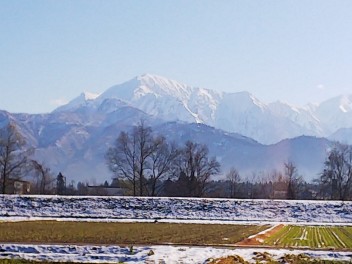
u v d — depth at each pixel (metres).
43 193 163.88
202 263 48.78
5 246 54.62
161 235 69.25
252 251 54.84
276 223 97.94
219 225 89.94
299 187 169.62
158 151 155.75
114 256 51.47
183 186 154.12
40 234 66.56
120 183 161.88
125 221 95.69
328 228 87.31
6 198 110.62
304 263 49.53
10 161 147.25
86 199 112.12
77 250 53.69
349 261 50.97
